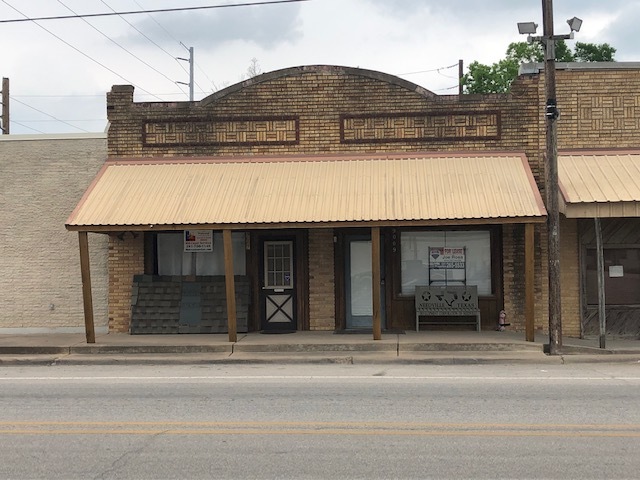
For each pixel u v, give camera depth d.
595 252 15.33
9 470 6.28
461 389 9.95
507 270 15.59
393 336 14.80
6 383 10.98
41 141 16.81
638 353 13.16
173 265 16.50
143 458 6.61
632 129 15.27
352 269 16.23
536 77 15.55
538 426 7.68
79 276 16.70
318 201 14.24
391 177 14.85
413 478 5.92
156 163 15.90
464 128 15.66
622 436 7.22
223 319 15.81
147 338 15.16
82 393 9.98
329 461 6.43
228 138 16.05
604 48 38.38
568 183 14.05
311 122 15.91
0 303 16.77
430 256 16.05
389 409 8.62
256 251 16.20
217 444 7.06
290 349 13.80
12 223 16.81
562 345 13.41
